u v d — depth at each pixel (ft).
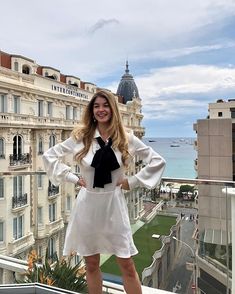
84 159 8.86
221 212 13.01
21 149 70.90
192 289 13.34
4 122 63.82
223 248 12.96
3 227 43.80
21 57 74.49
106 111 8.85
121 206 8.96
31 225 34.40
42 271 13.43
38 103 77.92
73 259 13.55
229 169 75.05
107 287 11.80
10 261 15.21
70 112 90.99
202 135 77.46
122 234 8.92
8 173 17.08
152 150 8.97
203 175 77.15
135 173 9.33
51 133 80.02
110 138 8.79
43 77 79.82
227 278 12.78
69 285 12.96
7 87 66.08
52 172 9.39
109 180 8.69
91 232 8.99
